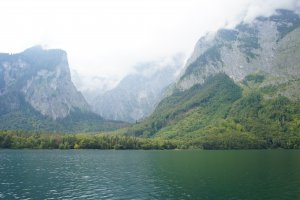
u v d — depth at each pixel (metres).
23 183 123.56
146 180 130.38
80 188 114.25
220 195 101.12
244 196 99.44
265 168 159.38
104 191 109.12
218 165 177.00
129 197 100.44
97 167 176.00
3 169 164.00
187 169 162.50
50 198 98.88
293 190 106.62
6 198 98.62
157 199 97.25
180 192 106.44
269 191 105.69
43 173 151.00
